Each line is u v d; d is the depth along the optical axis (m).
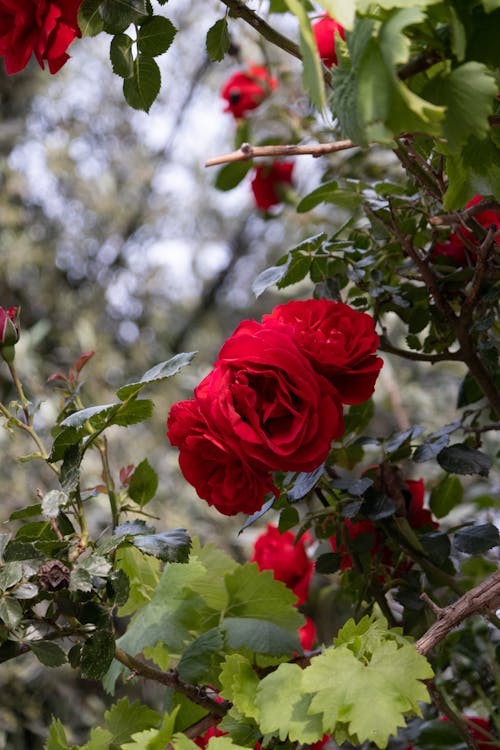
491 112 0.72
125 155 3.08
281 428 0.86
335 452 1.08
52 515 0.87
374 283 1.06
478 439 1.08
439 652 1.05
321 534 1.06
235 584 1.02
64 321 2.86
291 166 1.63
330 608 1.30
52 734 0.94
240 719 0.87
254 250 3.27
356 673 0.80
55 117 3.01
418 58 0.73
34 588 0.84
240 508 0.88
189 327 3.15
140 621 1.01
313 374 0.86
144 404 0.91
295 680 0.83
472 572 1.17
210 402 0.86
